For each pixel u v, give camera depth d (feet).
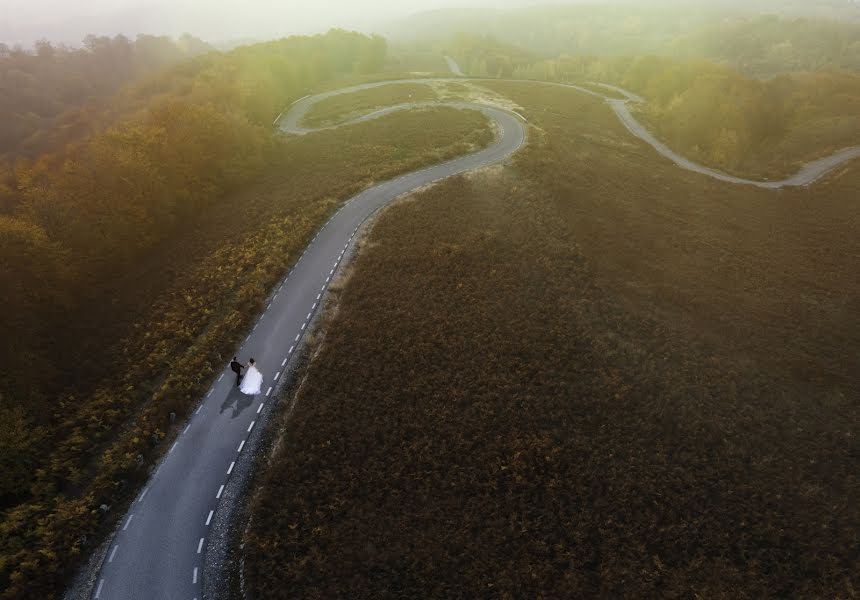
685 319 146.20
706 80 328.70
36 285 133.49
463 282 135.54
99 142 185.37
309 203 172.35
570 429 102.12
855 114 313.53
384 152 220.02
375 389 105.29
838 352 141.18
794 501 96.27
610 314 138.92
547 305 132.57
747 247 187.93
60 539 77.15
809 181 245.04
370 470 90.68
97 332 132.57
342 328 119.24
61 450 92.84
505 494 89.40
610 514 89.04
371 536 81.56
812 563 86.12
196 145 194.49
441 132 241.14
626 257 169.58
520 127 251.19
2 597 68.90
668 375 120.98
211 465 90.89
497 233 157.99
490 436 98.43
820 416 119.14
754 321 150.00
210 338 115.75
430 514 85.40
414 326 120.47
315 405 101.04
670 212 205.26
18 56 466.29
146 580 74.69
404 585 76.43
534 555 81.87
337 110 299.58
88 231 152.87
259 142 219.41
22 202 163.43
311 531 81.30
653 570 82.23
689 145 285.43
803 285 169.89
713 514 91.81
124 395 105.91
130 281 152.56
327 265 141.49
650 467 97.76
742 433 108.88
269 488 86.28
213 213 184.65
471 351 115.75
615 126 297.94
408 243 149.28
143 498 85.20
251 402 102.47
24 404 102.42
